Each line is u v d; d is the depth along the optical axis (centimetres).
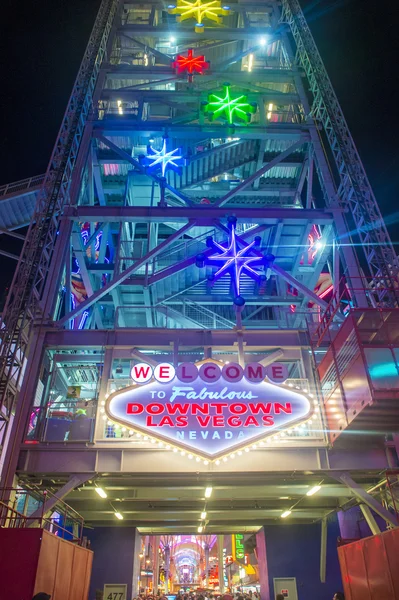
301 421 1875
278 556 2558
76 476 1805
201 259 2434
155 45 4197
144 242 3541
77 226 2770
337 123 3178
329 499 2380
